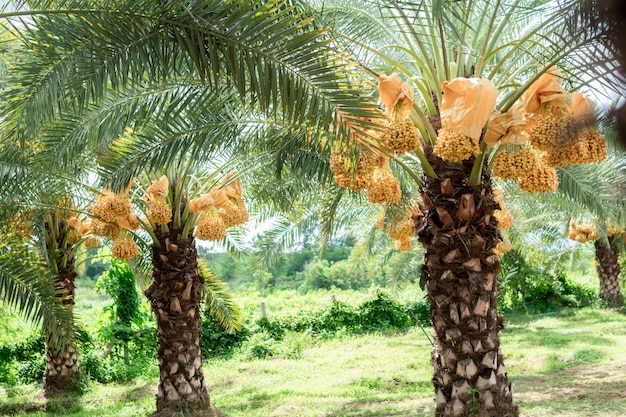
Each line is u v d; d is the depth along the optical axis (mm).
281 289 43625
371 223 14172
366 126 4234
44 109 4496
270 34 4121
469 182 5859
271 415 9242
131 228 8836
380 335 19219
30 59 4762
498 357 6023
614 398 8156
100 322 15844
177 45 4359
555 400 8531
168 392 9344
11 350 14742
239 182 8734
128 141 7027
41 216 8680
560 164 4543
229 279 44844
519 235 13242
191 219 9500
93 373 14211
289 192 9125
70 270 12234
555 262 24062
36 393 12453
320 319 20141
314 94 4164
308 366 14312
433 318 6102
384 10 7270
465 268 5867
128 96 6473
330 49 4195
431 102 6113
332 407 9570
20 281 7004
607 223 12578
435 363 6117
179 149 7145
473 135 4852
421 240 6148
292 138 6969
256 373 13938
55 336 7000
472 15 6992
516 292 24109
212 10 4184
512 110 5035
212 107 6652
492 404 5855
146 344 15961
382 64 7598
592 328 17453
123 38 4355
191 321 9477
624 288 25031
